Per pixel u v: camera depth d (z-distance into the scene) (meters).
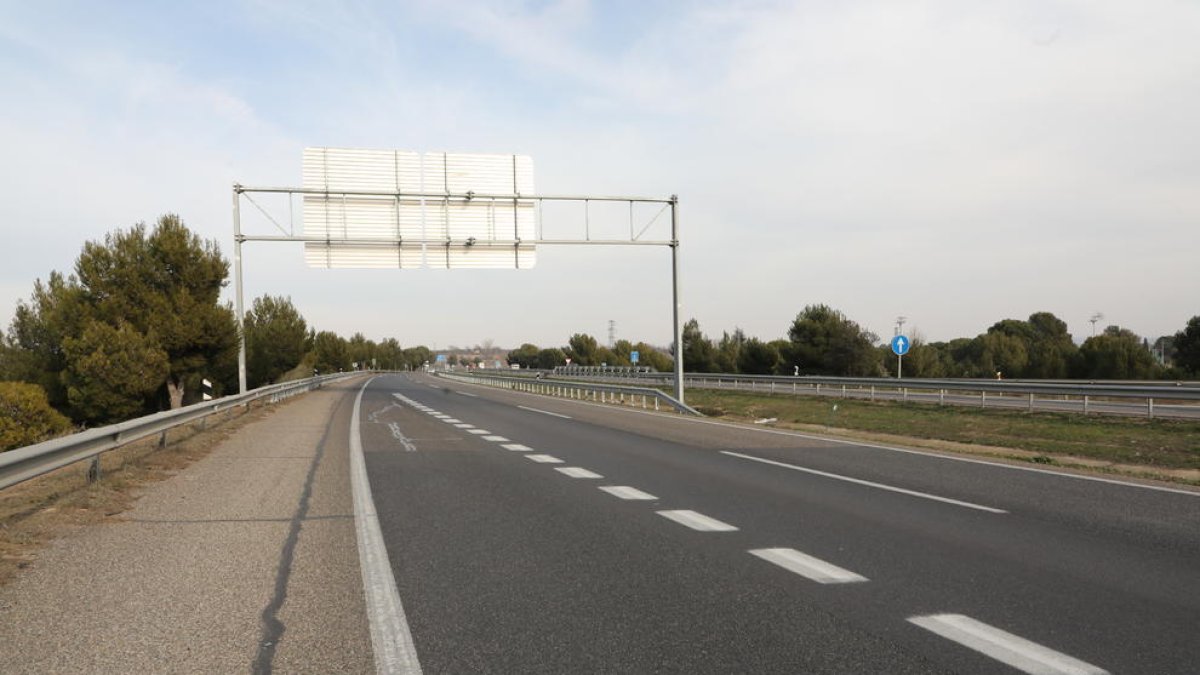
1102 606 4.93
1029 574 5.72
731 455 14.00
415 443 16.42
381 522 7.89
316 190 24.91
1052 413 23.62
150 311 34.41
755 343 64.19
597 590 5.41
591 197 26.66
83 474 10.95
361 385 61.44
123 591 5.38
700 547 6.70
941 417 25.36
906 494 9.52
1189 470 14.19
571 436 18.11
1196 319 50.06
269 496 9.56
